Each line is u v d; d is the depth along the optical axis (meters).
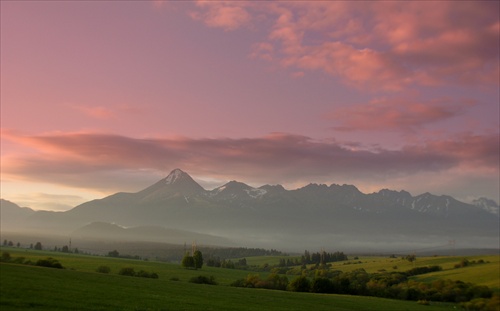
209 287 102.06
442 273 165.88
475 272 158.38
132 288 82.12
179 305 65.69
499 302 107.81
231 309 67.12
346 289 125.44
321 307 82.81
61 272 96.06
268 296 94.00
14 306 50.94
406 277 161.88
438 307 103.81
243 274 171.00
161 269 165.62
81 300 60.53
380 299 111.69
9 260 119.75
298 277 125.81
